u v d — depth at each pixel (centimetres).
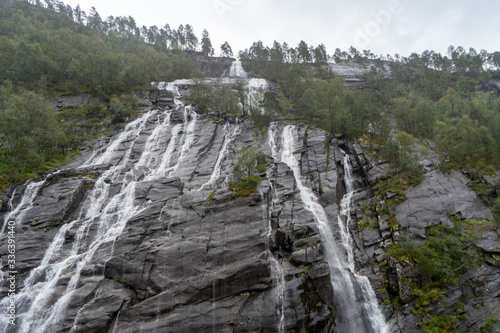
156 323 2359
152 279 2630
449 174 4116
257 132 5697
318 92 6656
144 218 3244
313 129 5553
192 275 2655
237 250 2856
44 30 7594
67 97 6241
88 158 4775
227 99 6694
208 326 2352
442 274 2798
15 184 3675
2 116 4238
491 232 3131
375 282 2964
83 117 5822
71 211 3475
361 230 3569
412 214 3531
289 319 2431
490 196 3669
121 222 3312
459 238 3117
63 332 2311
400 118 6125
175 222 3180
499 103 6475
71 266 2831
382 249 3250
